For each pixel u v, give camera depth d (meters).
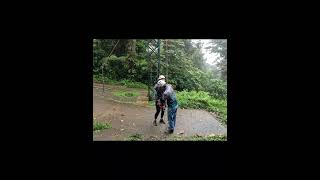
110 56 10.65
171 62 10.26
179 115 8.14
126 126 6.96
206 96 9.47
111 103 8.58
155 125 7.06
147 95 9.28
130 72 10.55
